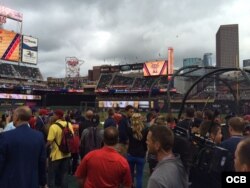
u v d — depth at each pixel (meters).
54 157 7.51
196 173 3.26
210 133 4.48
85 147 8.18
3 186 4.47
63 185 7.69
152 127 3.01
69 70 111.38
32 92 75.81
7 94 69.69
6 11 74.62
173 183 2.64
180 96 47.94
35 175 4.68
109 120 8.70
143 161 7.23
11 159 4.52
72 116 11.48
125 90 81.50
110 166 4.21
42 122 10.26
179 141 3.30
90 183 4.24
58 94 79.44
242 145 1.93
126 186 4.31
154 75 82.88
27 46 79.94
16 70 80.56
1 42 73.62
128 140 7.12
